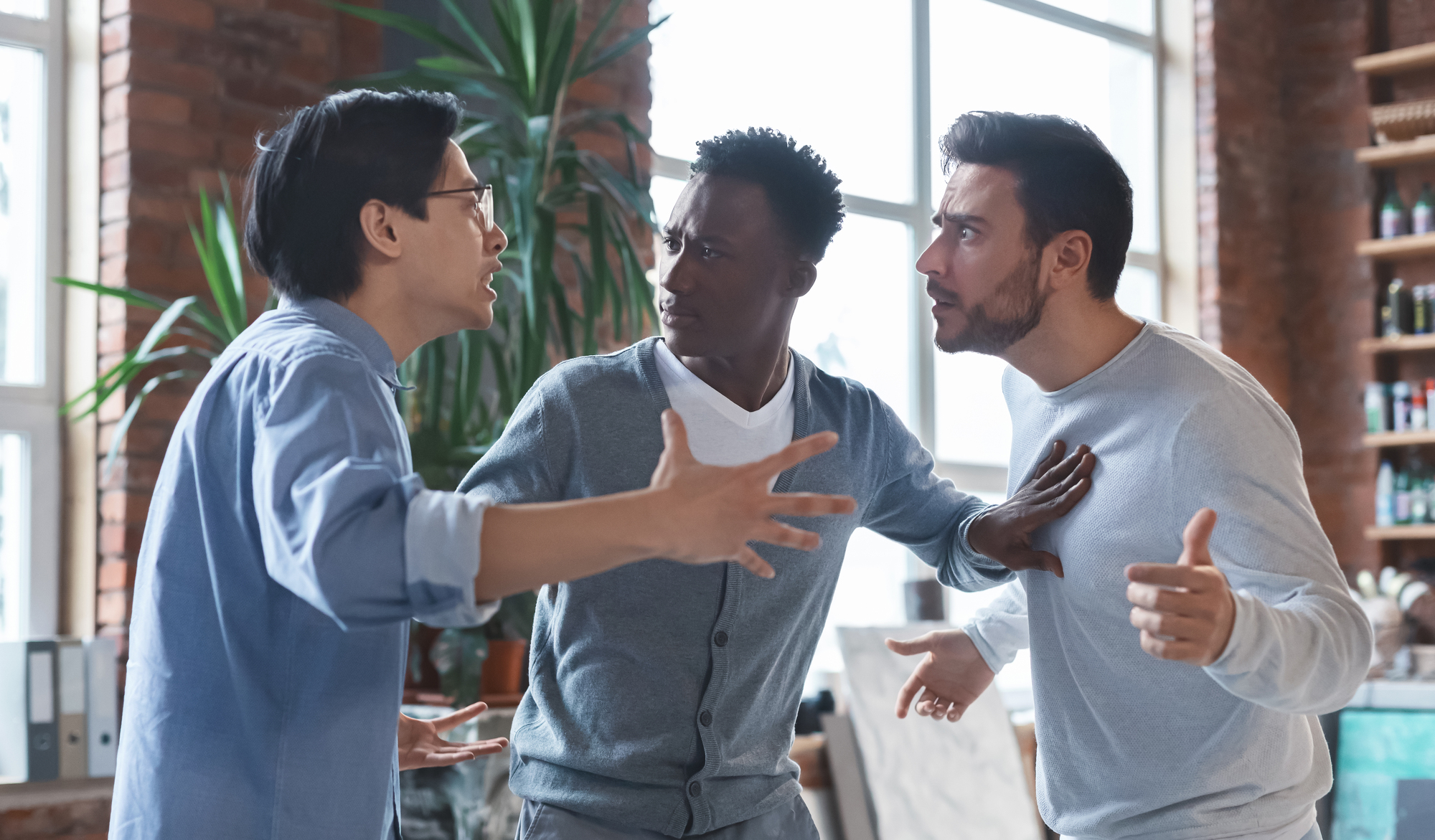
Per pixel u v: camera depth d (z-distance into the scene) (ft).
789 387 5.31
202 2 10.05
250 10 10.30
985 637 5.86
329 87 9.67
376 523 3.19
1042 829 13.07
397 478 3.32
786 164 4.91
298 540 3.22
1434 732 12.73
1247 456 4.46
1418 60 18.06
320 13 10.71
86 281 9.75
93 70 9.99
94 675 9.16
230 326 9.03
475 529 3.14
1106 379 4.89
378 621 3.23
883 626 13.07
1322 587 4.25
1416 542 18.22
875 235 14.92
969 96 16.12
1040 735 5.26
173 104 9.89
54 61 10.09
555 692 5.00
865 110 14.89
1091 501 4.86
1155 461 4.66
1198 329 18.39
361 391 3.51
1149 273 18.58
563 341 9.77
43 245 10.06
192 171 9.97
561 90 10.01
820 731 12.54
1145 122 18.67
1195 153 18.56
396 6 11.27
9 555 9.94
